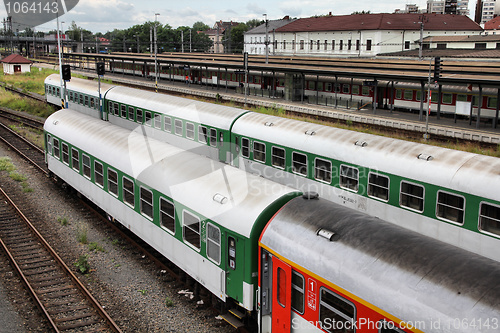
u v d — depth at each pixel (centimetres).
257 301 968
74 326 1076
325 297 813
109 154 1508
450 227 1300
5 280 1287
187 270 1167
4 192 1970
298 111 4188
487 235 1215
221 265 1037
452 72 3428
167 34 13925
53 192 2028
